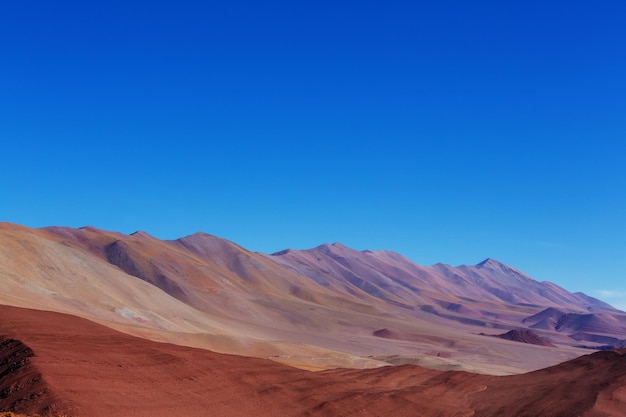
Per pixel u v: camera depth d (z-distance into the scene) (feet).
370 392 145.38
